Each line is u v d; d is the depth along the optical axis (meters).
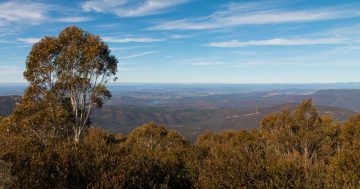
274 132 30.75
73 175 8.23
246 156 9.41
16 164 8.29
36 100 21.03
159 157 11.00
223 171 8.86
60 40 21.12
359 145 9.51
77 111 21.33
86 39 21.88
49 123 19.83
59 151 8.99
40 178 7.89
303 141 24.78
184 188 10.34
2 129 19.77
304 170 8.98
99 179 7.93
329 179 8.72
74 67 21.33
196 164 10.76
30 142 10.16
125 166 8.55
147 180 8.70
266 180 8.42
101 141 10.19
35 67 20.81
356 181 8.51
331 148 24.34
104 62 21.98
